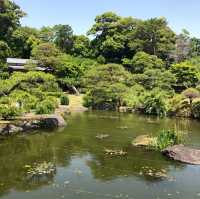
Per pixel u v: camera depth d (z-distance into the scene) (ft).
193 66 210.79
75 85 222.07
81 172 67.72
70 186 60.03
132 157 78.48
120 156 79.30
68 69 224.12
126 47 284.82
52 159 76.69
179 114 155.33
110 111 170.60
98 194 56.59
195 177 65.41
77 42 299.38
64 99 175.22
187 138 100.78
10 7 262.47
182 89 209.05
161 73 195.31
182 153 76.43
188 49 291.38
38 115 118.62
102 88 174.19
